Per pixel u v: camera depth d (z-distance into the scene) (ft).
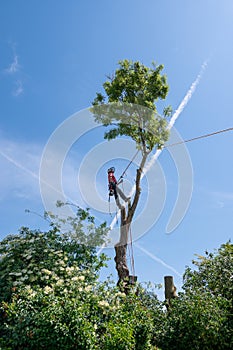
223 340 19.69
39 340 15.94
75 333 15.96
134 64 34.24
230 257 25.26
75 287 19.47
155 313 22.81
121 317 18.44
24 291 18.86
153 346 19.61
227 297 23.26
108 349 16.48
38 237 24.64
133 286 23.54
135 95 33.32
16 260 22.77
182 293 23.27
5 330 18.06
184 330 20.27
